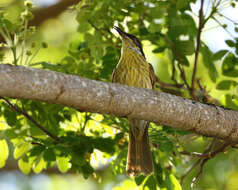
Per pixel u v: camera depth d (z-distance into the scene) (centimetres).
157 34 1114
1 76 677
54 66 906
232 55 1132
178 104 827
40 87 706
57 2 1595
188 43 1099
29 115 1012
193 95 1188
